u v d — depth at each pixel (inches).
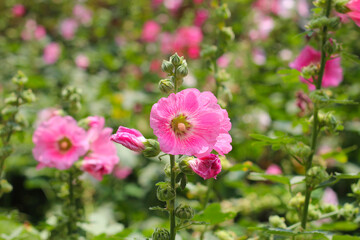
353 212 52.2
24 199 94.0
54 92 109.1
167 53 110.9
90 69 124.6
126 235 53.0
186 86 89.0
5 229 57.0
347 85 90.8
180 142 43.4
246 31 118.1
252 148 82.0
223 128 44.1
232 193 75.9
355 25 51.4
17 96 56.2
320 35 49.9
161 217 76.4
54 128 52.8
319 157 60.7
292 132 76.6
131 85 106.1
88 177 77.2
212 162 43.6
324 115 50.3
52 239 55.1
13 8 153.2
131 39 136.2
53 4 161.2
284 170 80.8
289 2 112.1
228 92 58.1
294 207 51.9
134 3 151.9
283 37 110.1
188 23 126.3
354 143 83.7
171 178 44.4
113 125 92.0
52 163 52.6
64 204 55.8
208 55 58.2
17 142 87.7
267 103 87.0
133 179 86.8
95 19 148.3
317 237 48.8
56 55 122.2
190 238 61.4
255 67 103.1
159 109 43.0
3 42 141.1
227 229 62.7
